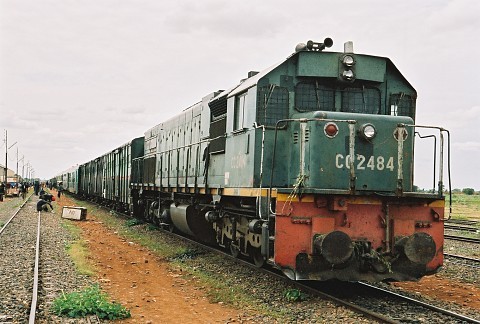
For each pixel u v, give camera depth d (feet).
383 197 30.78
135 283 36.09
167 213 63.77
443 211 31.68
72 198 198.08
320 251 28.86
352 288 33.17
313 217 29.94
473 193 412.77
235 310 28.81
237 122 38.93
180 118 62.23
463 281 38.52
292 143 33.83
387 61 35.04
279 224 29.55
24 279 34.40
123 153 99.09
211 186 44.96
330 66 34.22
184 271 40.45
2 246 49.88
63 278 35.47
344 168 31.24
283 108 34.40
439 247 31.45
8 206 125.18
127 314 26.91
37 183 207.00
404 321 25.85
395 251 30.55
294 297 29.66
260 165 34.06
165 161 66.49
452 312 27.48
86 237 63.21
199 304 30.30
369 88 35.04
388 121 31.78
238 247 40.91
